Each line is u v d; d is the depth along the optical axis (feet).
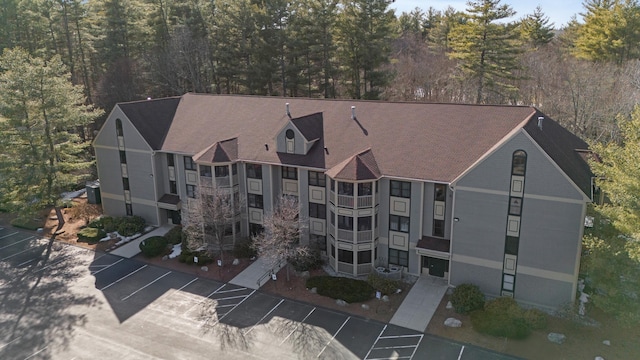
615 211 86.63
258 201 132.98
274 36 220.84
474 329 97.40
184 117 153.17
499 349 91.50
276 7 217.77
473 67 204.85
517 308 97.96
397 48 281.74
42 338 99.45
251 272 123.54
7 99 141.08
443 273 115.55
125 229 146.41
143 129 146.72
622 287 85.25
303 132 123.54
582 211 94.63
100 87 231.71
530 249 101.55
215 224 122.62
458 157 110.22
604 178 101.19
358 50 211.41
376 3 205.87
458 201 105.81
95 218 160.15
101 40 237.86
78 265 130.93
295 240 128.98
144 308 109.50
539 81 209.26
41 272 127.65
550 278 101.19
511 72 211.41
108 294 115.85
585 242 90.99
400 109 126.62
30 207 146.92
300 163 122.93
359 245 116.67
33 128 145.59
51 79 145.69
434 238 114.42
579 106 175.01
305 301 110.42
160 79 240.94
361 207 114.11
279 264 126.00
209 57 238.89
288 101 142.92
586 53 215.92
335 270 121.29
